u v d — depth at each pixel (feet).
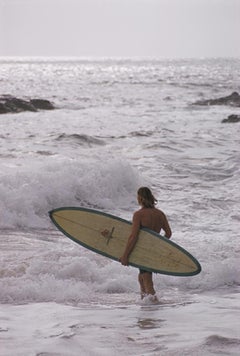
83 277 98.48
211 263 106.01
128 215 158.71
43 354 59.31
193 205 165.48
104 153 240.73
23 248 115.75
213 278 100.07
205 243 125.39
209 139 290.76
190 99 586.45
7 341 64.03
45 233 133.39
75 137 277.85
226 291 95.76
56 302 86.07
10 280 92.89
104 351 60.80
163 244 85.97
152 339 65.41
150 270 85.66
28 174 156.35
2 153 230.89
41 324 72.13
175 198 173.17
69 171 166.81
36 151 238.68
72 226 90.94
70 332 67.92
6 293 87.97
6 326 70.79
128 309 81.66
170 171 208.85
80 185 163.32
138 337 66.28
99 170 171.73
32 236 128.67
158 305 84.64
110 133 314.14
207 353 59.67
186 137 296.71
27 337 65.82
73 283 94.12
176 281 99.71
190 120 383.65
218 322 73.82
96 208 162.09
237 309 81.76
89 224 90.53
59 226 91.20
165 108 476.95
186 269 84.07
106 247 89.20
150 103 529.45
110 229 89.56
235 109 467.52
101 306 83.71
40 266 99.81
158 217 88.94
